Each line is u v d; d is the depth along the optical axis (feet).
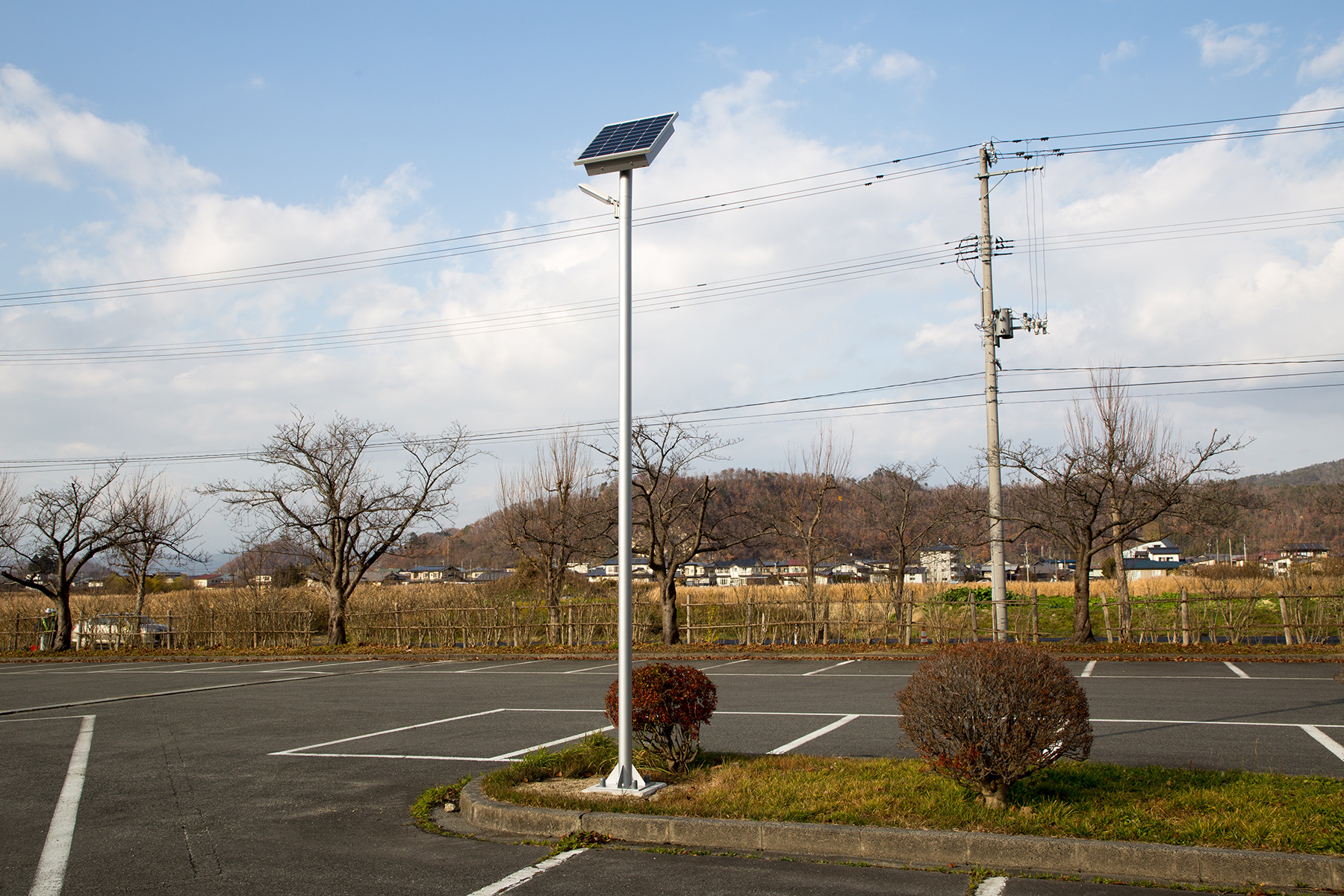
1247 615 64.64
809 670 58.85
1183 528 63.16
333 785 28.12
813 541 88.28
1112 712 36.37
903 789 22.18
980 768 20.18
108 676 72.90
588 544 85.76
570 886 17.83
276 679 65.36
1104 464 63.41
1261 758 26.73
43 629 109.40
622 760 23.82
